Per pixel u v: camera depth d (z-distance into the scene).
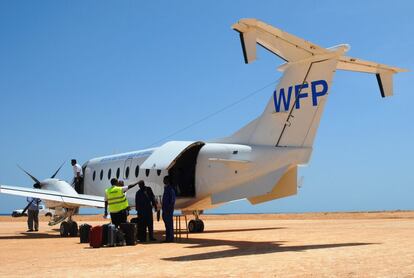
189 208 19.50
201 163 17.89
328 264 8.93
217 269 8.63
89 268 9.45
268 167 15.25
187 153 18.50
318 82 14.02
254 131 16.23
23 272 9.02
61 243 16.12
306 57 14.08
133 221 16.62
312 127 14.11
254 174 15.70
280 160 14.87
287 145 14.80
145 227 15.88
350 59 14.13
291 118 14.77
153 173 20.47
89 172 25.20
